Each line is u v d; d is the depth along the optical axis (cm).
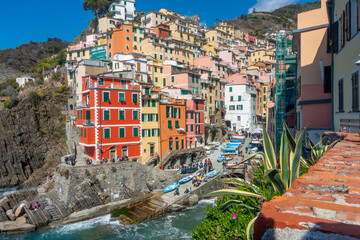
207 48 10900
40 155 6950
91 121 4419
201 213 3784
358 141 912
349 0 1290
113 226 3425
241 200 844
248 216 738
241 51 12388
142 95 5075
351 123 1280
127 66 6581
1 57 15162
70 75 8075
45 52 16975
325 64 2031
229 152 6072
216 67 9000
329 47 1825
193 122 6278
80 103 4984
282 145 668
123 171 4275
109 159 4512
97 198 3956
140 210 3816
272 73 8156
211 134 7450
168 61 7862
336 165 514
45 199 4034
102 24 10856
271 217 255
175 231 3266
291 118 3494
